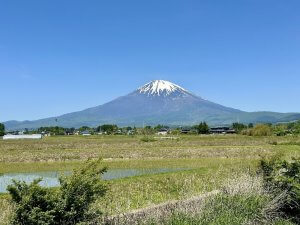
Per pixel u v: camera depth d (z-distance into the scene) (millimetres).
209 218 11766
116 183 24453
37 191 9328
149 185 24234
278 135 117000
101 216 10953
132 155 57812
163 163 48312
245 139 99875
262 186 14867
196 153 59500
